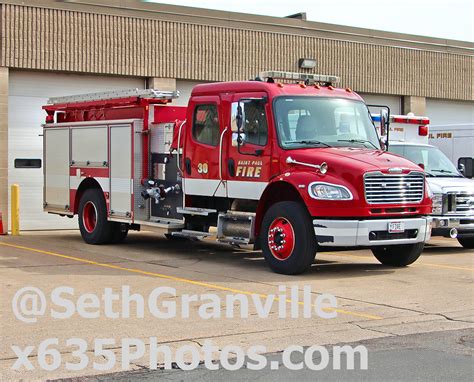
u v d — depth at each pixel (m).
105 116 15.23
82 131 15.51
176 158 13.37
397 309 8.85
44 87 18.97
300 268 11.05
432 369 6.39
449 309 8.87
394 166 11.09
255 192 11.73
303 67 22.12
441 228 13.72
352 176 10.75
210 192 12.53
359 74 23.47
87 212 15.51
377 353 6.90
